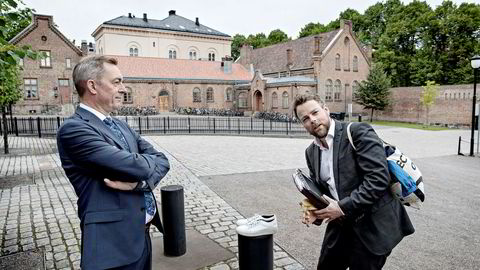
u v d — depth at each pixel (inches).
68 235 192.5
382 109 1685.5
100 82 83.1
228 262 158.4
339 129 94.0
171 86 1690.5
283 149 607.8
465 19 1739.7
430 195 285.3
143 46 2292.1
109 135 82.9
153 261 158.9
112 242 76.8
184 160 474.0
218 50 2546.8
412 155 556.7
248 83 1855.3
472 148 545.3
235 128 1067.3
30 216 227.0
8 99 492.4
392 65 2000.5
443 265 156.5
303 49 1859.0
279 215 230.5
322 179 100.2
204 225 210.7
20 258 162.2
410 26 2023.9
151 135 877.2
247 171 392.2
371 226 90.1
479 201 266.8
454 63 1865.2
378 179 83.7
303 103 94.1
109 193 78.9
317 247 176.4
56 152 532.1
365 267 91.6
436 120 1472.7
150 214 91.5
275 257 164.2
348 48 1770.4
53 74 1557.6
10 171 382.3
